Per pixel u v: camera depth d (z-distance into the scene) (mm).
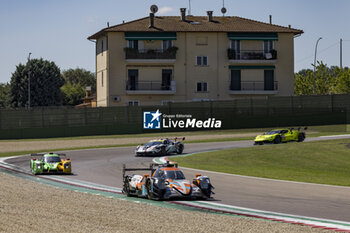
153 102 141625
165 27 143125
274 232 27719
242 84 144750
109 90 140500
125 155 87250
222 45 144125
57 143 114938
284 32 145500
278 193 43531
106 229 28312
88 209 35500
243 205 37312
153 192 39656
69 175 60781
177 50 142250
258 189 46281
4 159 83000
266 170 65750
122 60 140750
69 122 134625
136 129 132375
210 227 29000
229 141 108812
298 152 81125
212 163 73125
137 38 139125
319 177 58844
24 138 131500
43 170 61156
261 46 145875
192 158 79125
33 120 134500
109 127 132875
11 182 53375
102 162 76312
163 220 31172
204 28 143500
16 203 38156
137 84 141375
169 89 142125
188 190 39312
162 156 85250
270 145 90188
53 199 40719
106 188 48812
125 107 132875
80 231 27750
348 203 37781
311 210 34812
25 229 28188
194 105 132250
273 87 146000
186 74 142750
